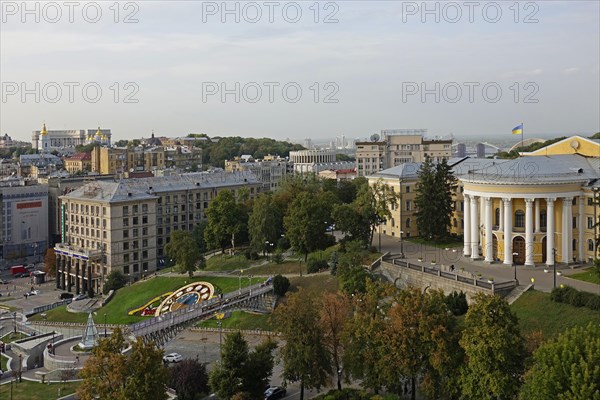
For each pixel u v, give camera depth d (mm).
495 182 134000
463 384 76562
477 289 114438
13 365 113750
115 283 185500
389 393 85250
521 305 107562
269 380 97062
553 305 103938
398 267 134250
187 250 163000
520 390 71062
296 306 89938
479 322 76625
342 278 121812
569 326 96938
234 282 155250
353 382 98625
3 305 195125
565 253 132500
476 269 131250
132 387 74750
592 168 139625
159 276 174250
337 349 96938
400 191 174375
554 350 67312
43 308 182500
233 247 187500
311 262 150375
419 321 81000
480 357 74500
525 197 131750
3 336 146000
